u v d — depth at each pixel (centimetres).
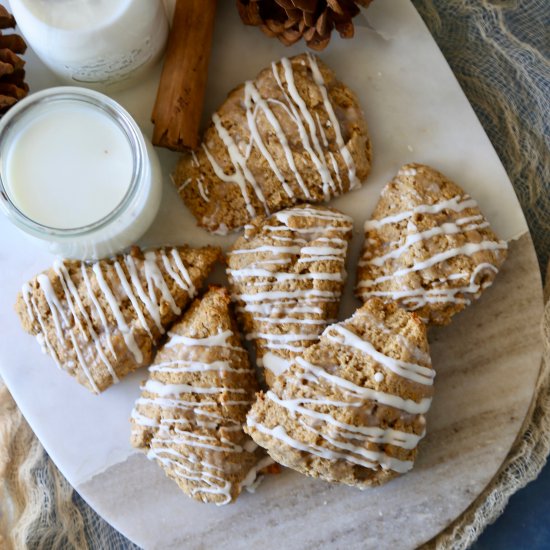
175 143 48
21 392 49
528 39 52
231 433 47
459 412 49
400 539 49
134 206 46
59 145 46
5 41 47
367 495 49
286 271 48
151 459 49
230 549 49
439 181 48
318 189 49
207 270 48
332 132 48
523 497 52
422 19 52
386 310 47
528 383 49
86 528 52
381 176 50
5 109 47
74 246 46
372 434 45
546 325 50
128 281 48
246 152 48
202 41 48
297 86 48
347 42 50
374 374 45
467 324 49
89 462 49
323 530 49
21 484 52
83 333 48
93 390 49
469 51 53
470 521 50
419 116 50
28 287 48
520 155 52
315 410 45
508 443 49
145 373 50
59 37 45
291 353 48
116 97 50
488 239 48
